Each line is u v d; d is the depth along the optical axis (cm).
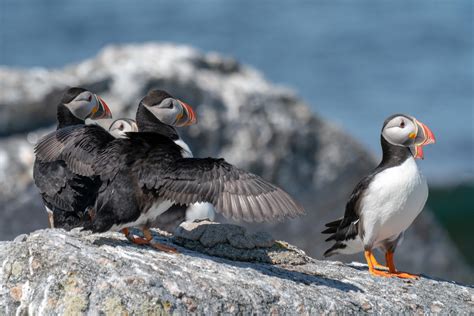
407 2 4997
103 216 779
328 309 777
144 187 787
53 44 4059
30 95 1633
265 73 3766
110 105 1605
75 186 916
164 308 728
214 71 1781
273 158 1639
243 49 4041
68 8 4638
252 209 743
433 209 2378
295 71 3759
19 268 779
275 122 1667
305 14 4684
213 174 768
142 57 1742
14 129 1619
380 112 3225
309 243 1622
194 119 914
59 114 1052
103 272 751
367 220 920
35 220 1511
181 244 889
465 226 2247
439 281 919
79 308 731
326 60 3894
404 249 1709
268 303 762
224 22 4491
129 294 730
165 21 4469
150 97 908
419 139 914
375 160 1738
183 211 1010
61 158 844
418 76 3681
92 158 822
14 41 4059
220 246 879
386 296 834
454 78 3634
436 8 4838
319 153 1681
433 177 2659
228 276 789
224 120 1642
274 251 893
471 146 2930
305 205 1639
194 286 750
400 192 902
